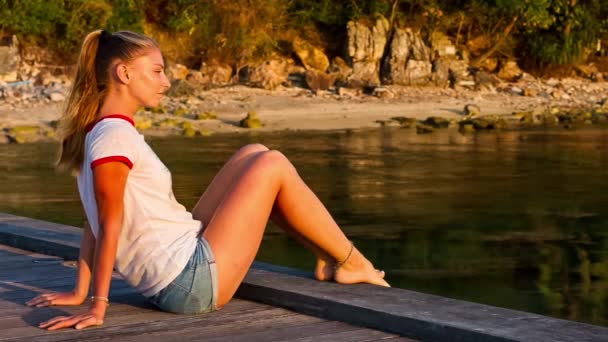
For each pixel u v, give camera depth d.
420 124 23.91
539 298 7.82
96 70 4.12
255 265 5.12
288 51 29.06
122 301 4.55
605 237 10.54
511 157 18.09
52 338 3.95
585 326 3.83
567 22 31.20
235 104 25.09
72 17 26.59
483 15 31.23
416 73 28.91
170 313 4.33
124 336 3.98
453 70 29.70
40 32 26.73
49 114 22.31
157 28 28.47
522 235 10.62
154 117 22.83
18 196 13.07
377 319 4.12
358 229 10.91
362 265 4.62
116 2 27.36
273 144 19.70
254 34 28.41
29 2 26.03
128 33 4.16
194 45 28.44
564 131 22.98
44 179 14.76
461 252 9.69
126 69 4.09
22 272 5.32
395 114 25.16
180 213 4.21
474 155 18.39
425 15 30.69
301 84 27.77
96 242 4.08
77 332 4.03
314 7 29.84
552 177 15.44
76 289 4.51
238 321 4.23
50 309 4.44
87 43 4.13
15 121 21.50
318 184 14.45
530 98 28.86
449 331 3.86
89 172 4.05
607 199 13.24
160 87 4.16
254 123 22.48
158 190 4.14
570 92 30.02
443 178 15.23
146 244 4.14
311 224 4.43
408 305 4.19
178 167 16.20
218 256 4.19
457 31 31.48
